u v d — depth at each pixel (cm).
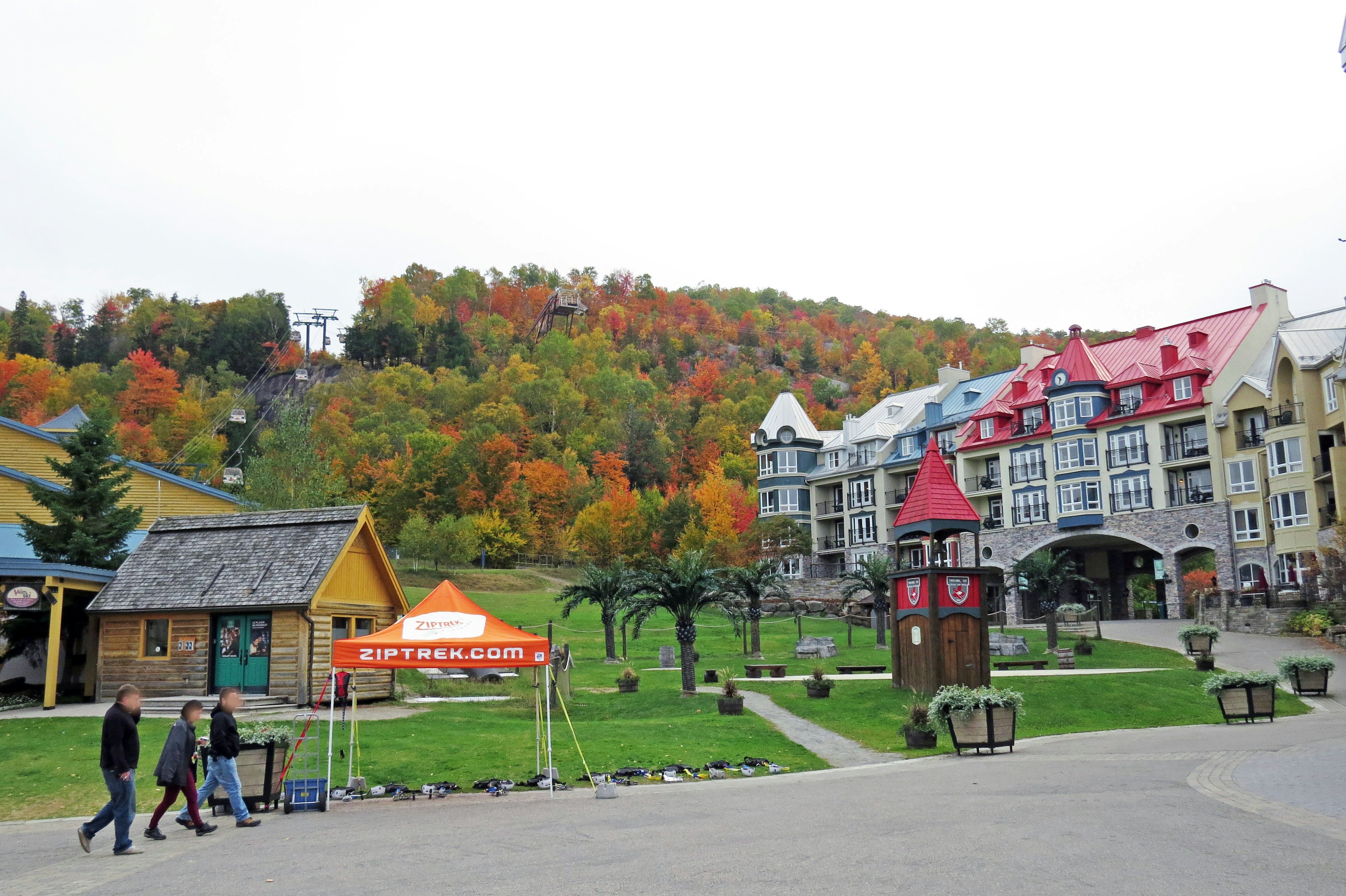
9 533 4062
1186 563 9344
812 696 3050
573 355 18425
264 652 2944
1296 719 2686
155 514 4756
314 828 1398
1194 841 1032
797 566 8406
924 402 7994
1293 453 5234
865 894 849
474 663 1736
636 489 12181
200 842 1312
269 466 6081
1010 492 6819
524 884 946
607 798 1628
